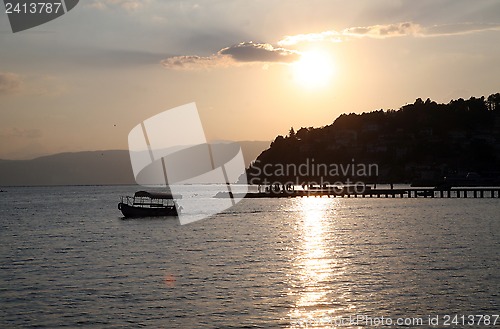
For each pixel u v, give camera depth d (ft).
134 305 109.81
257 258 161.79
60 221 316.60
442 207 380.78
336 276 132.77
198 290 120.67
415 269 139.03
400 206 401.49
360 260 154.40
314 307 107.45
